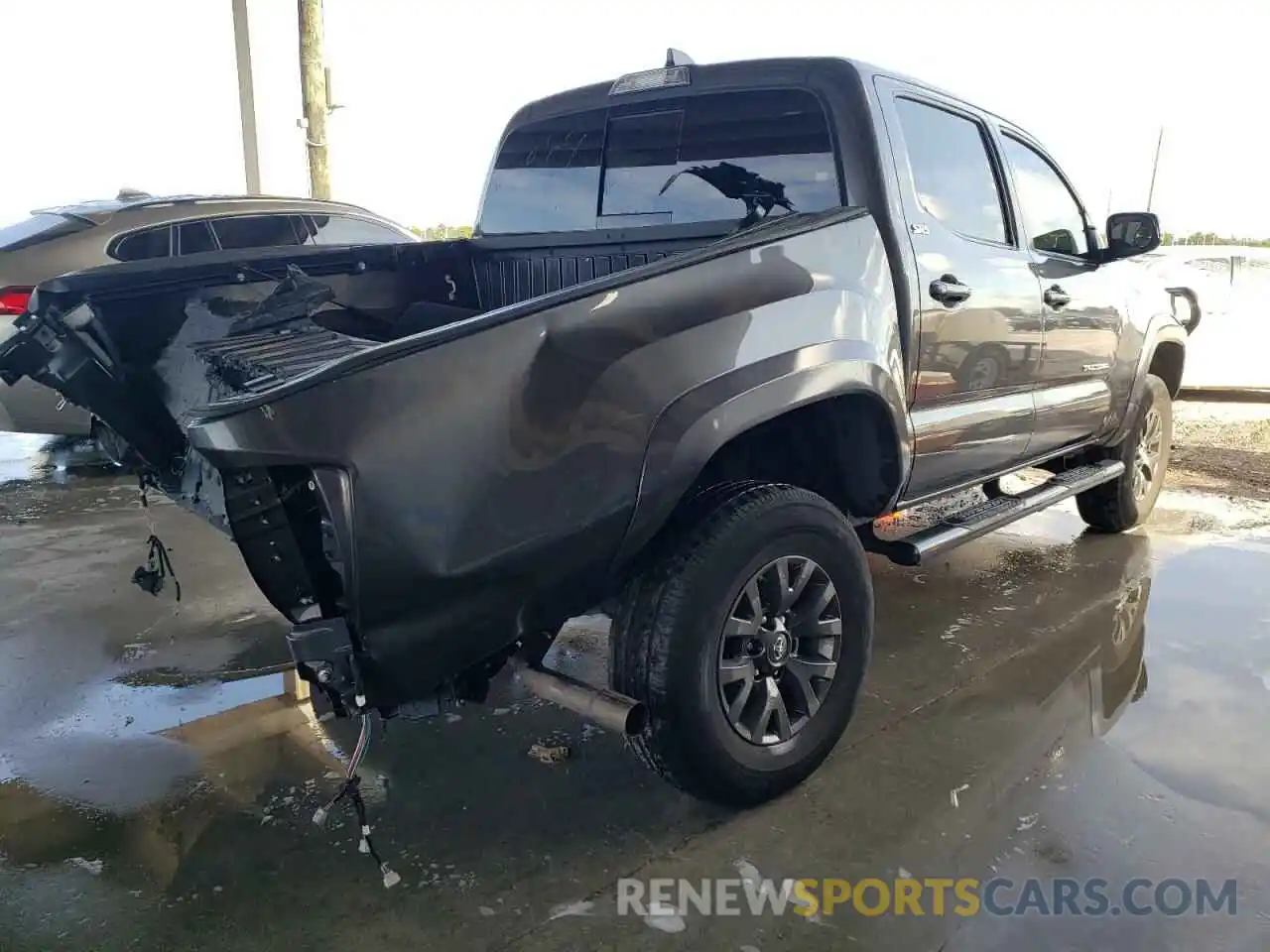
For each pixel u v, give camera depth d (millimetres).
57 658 3953
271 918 2379
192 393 3094
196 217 6723
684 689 2535
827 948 2256
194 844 2689
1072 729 3262
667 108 3631
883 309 3047
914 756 3096
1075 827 2705
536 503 2262
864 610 2982
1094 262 4613
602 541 2396
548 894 2453
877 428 3139
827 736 2922
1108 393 4840
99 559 5199
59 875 2557
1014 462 4266
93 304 3273
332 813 2826
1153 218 4355
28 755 3189
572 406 2287
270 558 2160
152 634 4215
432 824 2770
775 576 2744
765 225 2793
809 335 2756
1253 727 3268
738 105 3424
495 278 4238
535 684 2590
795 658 2848
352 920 2367
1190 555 5223
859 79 3189
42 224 6398
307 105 12117
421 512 2109
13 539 5543
